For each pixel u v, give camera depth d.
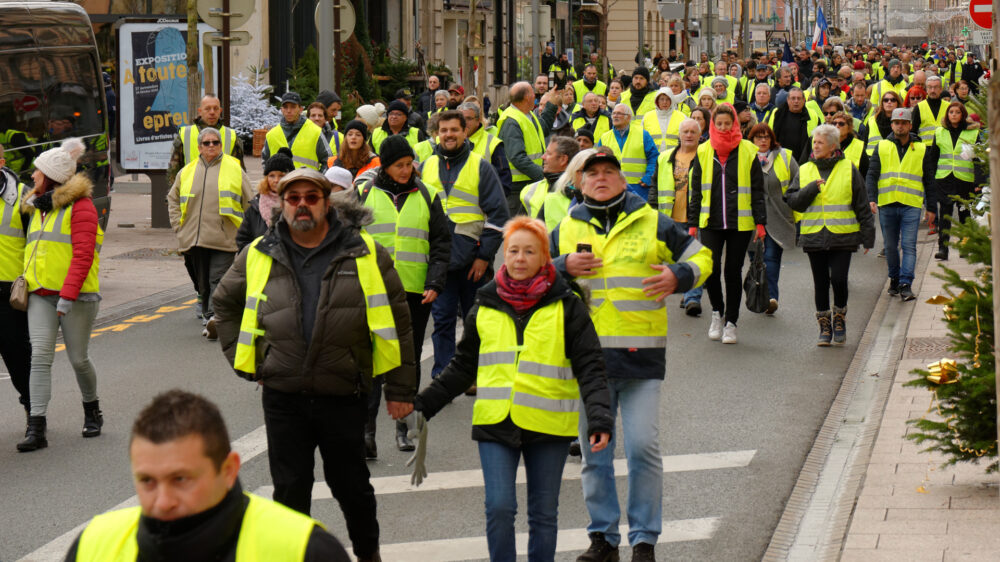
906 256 16.95
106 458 10.29
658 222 7.69
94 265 10.73
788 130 22.19
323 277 7.02
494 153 14.13
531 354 6.69
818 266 14.36
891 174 16.80
